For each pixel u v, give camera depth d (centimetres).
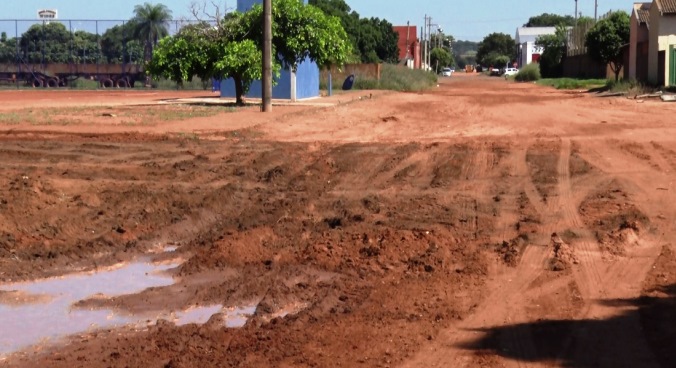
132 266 1014
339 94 5059
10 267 986
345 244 1085
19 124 2369
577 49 8569
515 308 835
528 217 1256
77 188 1378
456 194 1448
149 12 6369
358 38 8869
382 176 1636
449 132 2467
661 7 4631
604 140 2202
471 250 1067
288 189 1488
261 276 955
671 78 4497
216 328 775
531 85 7350
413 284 924
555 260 1018
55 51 6372
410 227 1179
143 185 1439
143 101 3947
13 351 715
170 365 668
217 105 3572
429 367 672
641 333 754
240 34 3631
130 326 788
